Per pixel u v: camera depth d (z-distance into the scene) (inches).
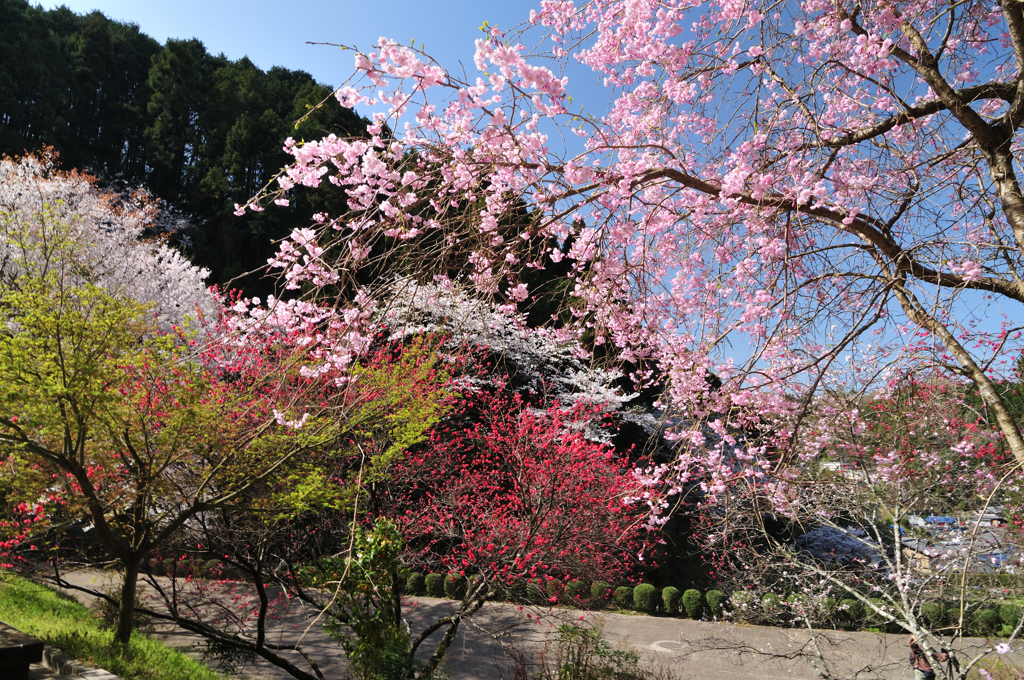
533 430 373.7
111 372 241.3
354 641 260.7
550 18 164.6
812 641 293.3
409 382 306.5
